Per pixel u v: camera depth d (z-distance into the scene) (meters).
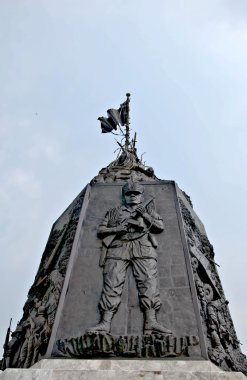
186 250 10.83
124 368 8.13
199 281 10.66
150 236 11.09
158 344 8.57
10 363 10.32
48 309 10.07
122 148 18.45
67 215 14.05
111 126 19.75
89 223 11.86
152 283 9.85
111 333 8.95
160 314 9.37
